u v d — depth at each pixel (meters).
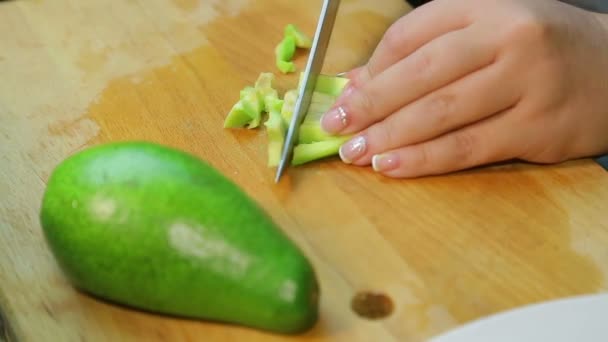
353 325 0.63
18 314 0.63
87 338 0.62
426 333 0.63
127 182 0.61
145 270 0.60
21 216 0.68
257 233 0.61
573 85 0.70
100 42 0.80
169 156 0.63
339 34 0.82
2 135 0.73
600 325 0.62
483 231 0.68
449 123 0.70
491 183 0.70
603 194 0.70
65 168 0.63
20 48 0.80
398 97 0.70
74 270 0.62
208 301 0.61
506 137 0.70
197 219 0.60
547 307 0.62
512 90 0.70
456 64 0.69
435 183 0.70
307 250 0.66
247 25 0.82
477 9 0.71
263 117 0.74
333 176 0.71
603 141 0.72
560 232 0.68
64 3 0.84
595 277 0.66
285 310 0.60
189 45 0.80
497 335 0.61
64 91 0.76
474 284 0.65
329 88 0.75
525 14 0.70
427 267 0.66
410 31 0.72
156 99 0.76
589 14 0.74
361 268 0.66
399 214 0.68
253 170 0.71
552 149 0.71
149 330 0.63
